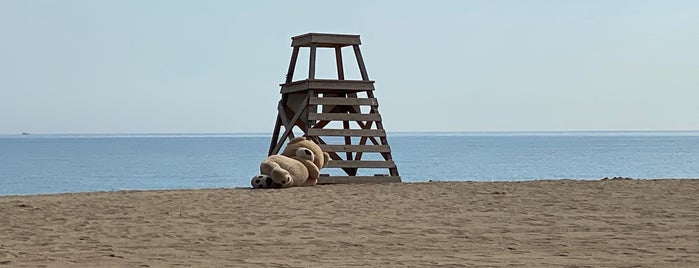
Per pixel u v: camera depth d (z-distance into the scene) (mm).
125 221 16672
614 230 15078
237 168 91188
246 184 60469
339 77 30016
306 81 28266
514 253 12656
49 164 108000
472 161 106312
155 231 15242
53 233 15023
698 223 15930
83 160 123750
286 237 14461
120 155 152000
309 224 16141
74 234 14898
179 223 16344
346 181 27547
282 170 24844
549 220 16562
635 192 22203
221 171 83812
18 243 13883
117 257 12516
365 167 28375
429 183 26406
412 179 61750
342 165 28031
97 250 13156
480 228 15492
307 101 28484
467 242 13805
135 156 144625
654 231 14891
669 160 108062
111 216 17438
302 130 30609
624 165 91250
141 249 13258
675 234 14500
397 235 14648
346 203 20000
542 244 13523
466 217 17125
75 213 17922
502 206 19109
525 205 19281
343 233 14914
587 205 19156
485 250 12977
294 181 25250
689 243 13477
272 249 13195
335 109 29297
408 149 189875
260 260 12188
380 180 28094
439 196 21578
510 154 142625
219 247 13414
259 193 22938
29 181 68625
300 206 19344
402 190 23562
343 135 28438
